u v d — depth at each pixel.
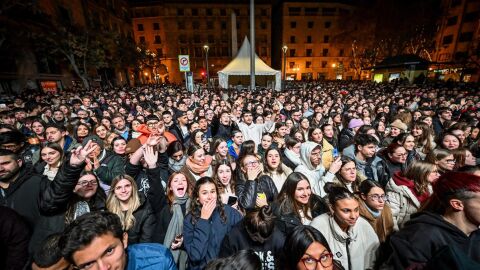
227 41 50.28
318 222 2.01
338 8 48.44
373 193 2.02
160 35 49.31
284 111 8.52
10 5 13.52
